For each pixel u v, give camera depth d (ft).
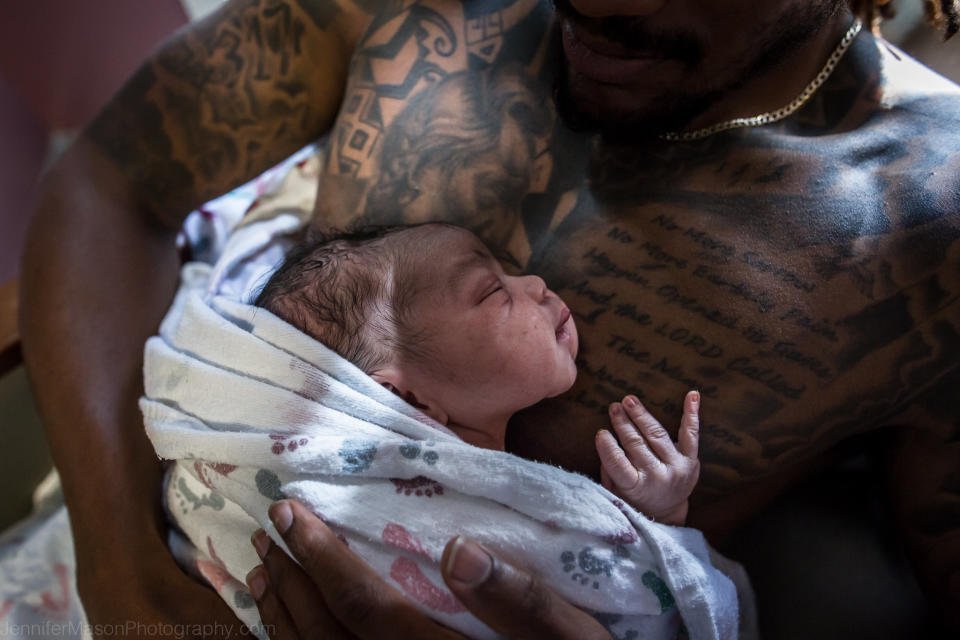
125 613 2.52
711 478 2.44
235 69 3.09
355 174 2.85
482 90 2.74
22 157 6.90
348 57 3.06
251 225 3.38
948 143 2.38
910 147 2.41
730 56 2.22
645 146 2.58
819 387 2.33
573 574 2.02
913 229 2.28
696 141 2.55
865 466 3.28
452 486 2.06
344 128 2.90
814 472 2.95
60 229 3.19
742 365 2.35
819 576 3.07
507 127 2.68
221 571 2.42
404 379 2.33
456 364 2.32
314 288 2.41
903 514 2.65
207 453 2.19
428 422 2.24
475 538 2.02
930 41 3.20
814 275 2.33
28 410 3.65
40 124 7.12
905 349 2.28
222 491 2.21
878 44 2.68
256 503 2.15
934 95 2.53
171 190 3.31
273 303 2.46
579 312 2.48
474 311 2.32
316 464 2.07
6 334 3.40
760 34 2.19
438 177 2.70
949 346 2.25
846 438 2.72
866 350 2.30
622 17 2.08
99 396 2.95
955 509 2.47
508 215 2.62
